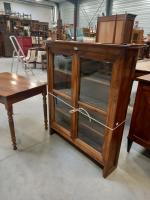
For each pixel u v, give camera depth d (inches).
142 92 59.5
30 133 81.9
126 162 65.2
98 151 59.6
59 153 69.0
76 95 59.4
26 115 99.4
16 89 66.2
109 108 48.7
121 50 40.4
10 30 342.3
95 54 47.4
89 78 56.7
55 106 75.4
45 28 372.2
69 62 65.1
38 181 55.9
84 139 67.0
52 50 63.1
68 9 400.2
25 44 274.1
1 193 51.3
